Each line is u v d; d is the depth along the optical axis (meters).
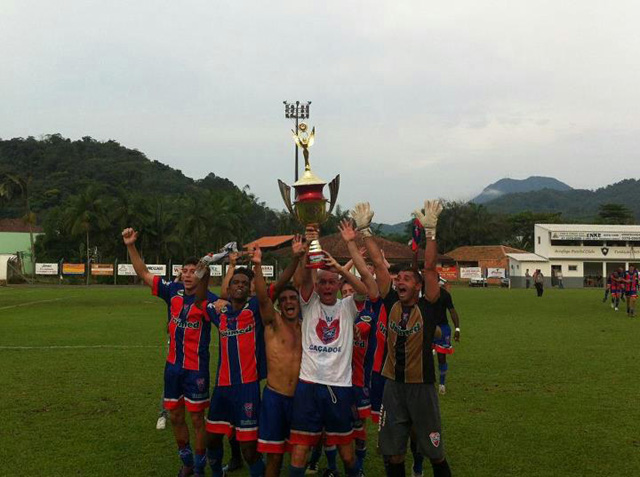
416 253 5.60
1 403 8.60
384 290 5.30
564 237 68.62
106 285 53.25
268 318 5.26
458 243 85.88
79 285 52.84
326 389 5.11
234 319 5.48
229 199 64.75
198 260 5.88
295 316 5.29
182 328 5.82
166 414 7.72
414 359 5.04
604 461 6.20
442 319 5.87
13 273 55.41
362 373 6.04
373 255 5.36
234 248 5.91
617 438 6.98
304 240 5.40
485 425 7.52
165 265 56.66
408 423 5.14
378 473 6.14
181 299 5.92
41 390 9.45
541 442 6.83
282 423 5.21
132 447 6.66
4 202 57.72
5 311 24.67
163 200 62.44
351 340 5.32
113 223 59.28
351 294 6.12
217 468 5.66
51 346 14.36
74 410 8.23
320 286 5.21
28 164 106.75
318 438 5.16
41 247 65.56
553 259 68.81
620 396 9.12
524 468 5.99
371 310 6.21
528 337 16.47
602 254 69.50
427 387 5.05
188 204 63.03
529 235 95.00
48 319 21.28
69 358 12.56
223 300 5.67
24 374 10.78
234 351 5.44
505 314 24.53
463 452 6.49
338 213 75.75
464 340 15.81
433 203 5.11
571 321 21.38
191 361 5.75
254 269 5.22
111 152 122.62
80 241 62.06
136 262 6.37
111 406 8.45
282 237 67.81
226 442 7.22
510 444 6.76
